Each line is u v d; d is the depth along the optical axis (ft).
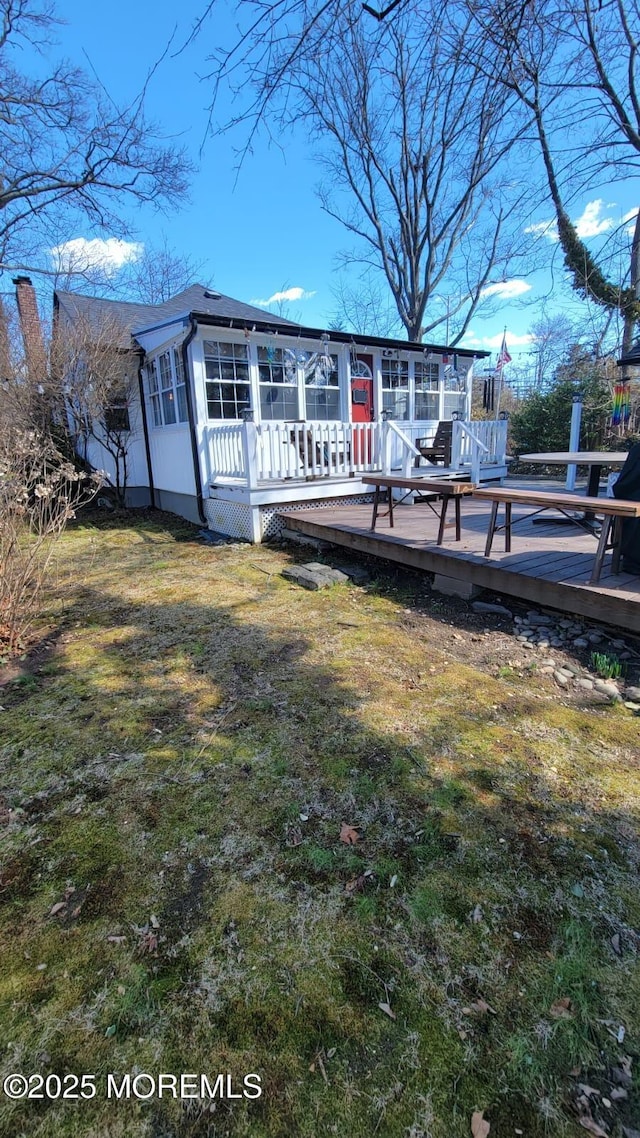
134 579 18.53
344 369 31.42
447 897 5.70
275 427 24.14
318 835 6.63
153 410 33.27
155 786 7.67
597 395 43.29
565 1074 4.12
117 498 34.22
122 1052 4.35
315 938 5.28
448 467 30.04
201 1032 4.47
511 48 10.77
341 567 19.15
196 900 5.75
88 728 9.26
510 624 13.47
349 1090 4.05
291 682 10.64
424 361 35.70
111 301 37.99
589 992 4.71
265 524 24.06
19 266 47.11
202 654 12.16
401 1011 4.60
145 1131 3.86
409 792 7.34
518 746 8.36
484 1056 4.25
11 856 6.45
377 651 12.05
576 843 6.41
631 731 8.80
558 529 19.54
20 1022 4.58
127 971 4.99
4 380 29.45
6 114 41.70
